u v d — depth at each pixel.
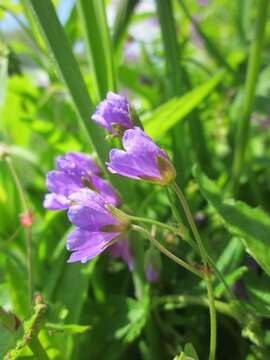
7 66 0.14
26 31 0.15
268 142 0.20
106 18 0.12
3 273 0.12
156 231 0.10
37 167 0.15
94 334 0.11
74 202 0.08
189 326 0.12
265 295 0.09
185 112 0.12
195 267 0.08
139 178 0.08
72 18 0.16
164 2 0.13
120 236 0.08
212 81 0.11
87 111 0.10
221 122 0.17
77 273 0.11
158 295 0.12
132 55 0.22
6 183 0.14
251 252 0.09
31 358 0.09
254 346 0.09
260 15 0.12
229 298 0.09
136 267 0.11
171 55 0.13
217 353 0.12
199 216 0.13
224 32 0.26
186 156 0.14
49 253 0.13
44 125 0.14
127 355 0.12
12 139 0.17
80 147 0.14
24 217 0.10
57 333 0.09
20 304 0.10
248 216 0.09
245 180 0.15
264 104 0.15
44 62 0.17
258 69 0.13
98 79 0.11
